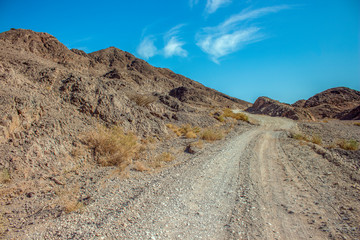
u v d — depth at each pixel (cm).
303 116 5778
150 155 1038
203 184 710
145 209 512
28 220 449
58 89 1107
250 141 1727
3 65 1018
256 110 8750
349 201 568
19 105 750
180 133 1694
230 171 873
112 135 987
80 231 407
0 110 685
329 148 1348
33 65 1345
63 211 488
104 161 842
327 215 497
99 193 593
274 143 1688
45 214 475
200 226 450
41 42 7950
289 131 2681
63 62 7625
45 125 793
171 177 755
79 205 510
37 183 598
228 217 493
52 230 411
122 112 1288
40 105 854
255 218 487
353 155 1102
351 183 712
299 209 536
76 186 625
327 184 717
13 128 691
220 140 1678
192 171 838
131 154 962
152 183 687
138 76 9738
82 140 878
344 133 2403
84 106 1095
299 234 424
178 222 463
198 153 1158
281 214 512
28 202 520
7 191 529
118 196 582
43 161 677
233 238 407
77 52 13638
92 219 457
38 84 1080
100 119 1122
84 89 1169
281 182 759
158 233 416
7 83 866
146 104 1995
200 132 1916
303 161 1063
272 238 410
